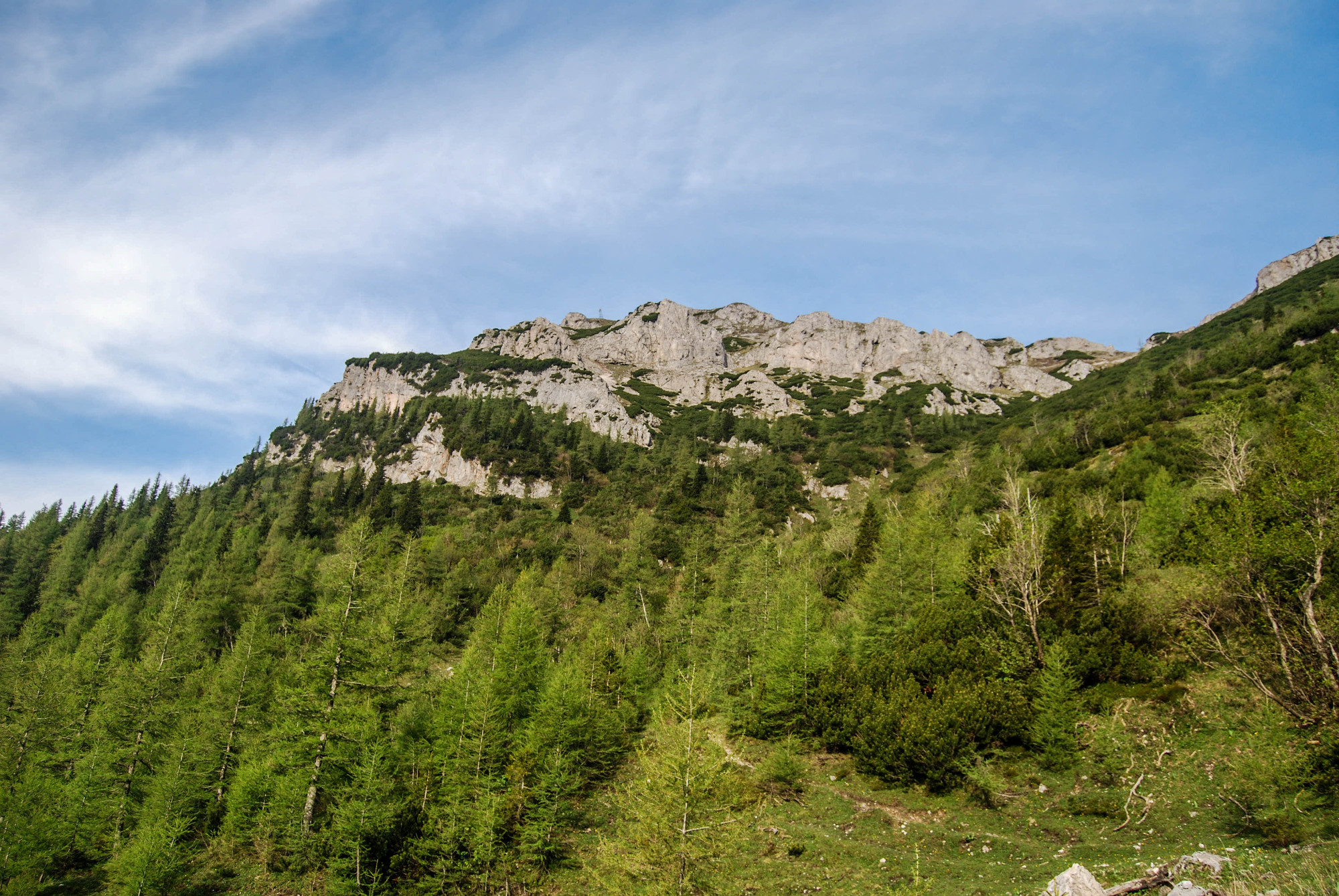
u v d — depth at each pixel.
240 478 160.25
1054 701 29.70
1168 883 15.49
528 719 39.53
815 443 160.00
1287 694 22.67
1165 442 67.44
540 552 91.12
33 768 38.47
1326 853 15.27
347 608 36.56
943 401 182.25
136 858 30.14
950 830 26.14
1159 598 34.28
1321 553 21.89
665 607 65.62
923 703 32.16
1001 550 39.19
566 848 31.14
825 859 25.38
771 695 38.34
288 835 31.88
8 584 93.38
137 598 82.44
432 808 31.25
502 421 158.62
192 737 39.03
